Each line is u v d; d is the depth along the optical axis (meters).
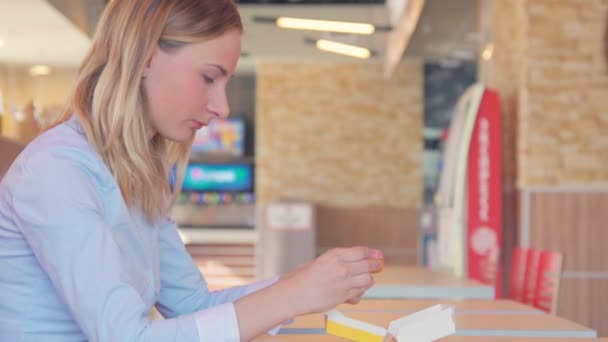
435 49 8.07
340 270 1.05
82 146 1.11
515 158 4.96
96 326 0.98
